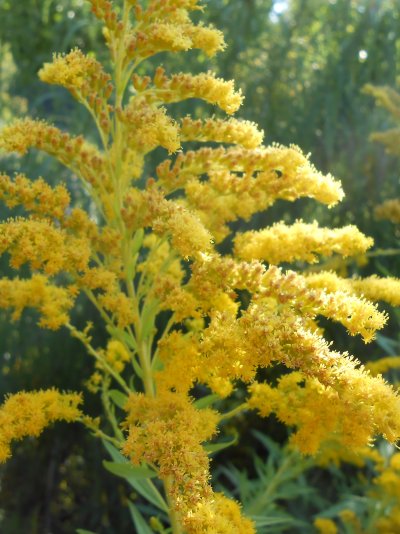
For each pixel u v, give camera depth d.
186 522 0.17
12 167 0.55
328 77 0.57
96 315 0.54
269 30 0.62
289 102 0.56
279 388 0.23
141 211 0.22
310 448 0.22
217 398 0.24
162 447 0.18
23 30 0.64
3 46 0.65
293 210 0.56
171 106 0.54
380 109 0.57
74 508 0.58
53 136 0.23
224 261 0.21
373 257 0.54
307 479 0.56
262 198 0.26
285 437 0.58
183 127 0.23
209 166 0.24
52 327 0.25
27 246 0.22
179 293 0.22
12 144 0.23
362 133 0.56
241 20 0.58
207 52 0.24
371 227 0.56
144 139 0.21
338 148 0.58
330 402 0.21
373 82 0.58
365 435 0.20
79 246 0.23
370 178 0.57
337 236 0.24
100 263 0.25
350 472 0.56
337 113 0.56
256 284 0.21
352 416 0.19
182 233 0.21
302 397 0.23
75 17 0.62
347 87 0.57
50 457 0.58
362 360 0.54
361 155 0.56
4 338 0.54
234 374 0.19
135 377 0.52
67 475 0.59
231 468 0.56
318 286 0.23
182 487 0.18
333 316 0.20
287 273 0.21
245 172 0.24
